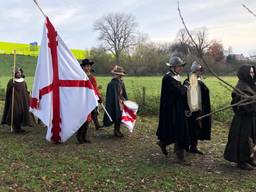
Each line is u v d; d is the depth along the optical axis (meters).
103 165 6.93
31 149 8.13
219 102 13.66
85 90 8.58
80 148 8.31
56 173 6.40
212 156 7.75
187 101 7.11
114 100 9.41
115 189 5.69
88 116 8.61
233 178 6.28
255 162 6.84
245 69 6.48
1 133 9.95
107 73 39.22
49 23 8.62
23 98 10.05
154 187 5.79
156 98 14.09
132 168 6.76
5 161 7.12
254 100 2.25
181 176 6.35
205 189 5.73
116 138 9.48
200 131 7.67
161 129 7.17
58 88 8.54
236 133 6.69
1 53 44.00
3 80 30.28
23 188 5.66
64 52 8.64
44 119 8.56
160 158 7.54
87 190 5.63
